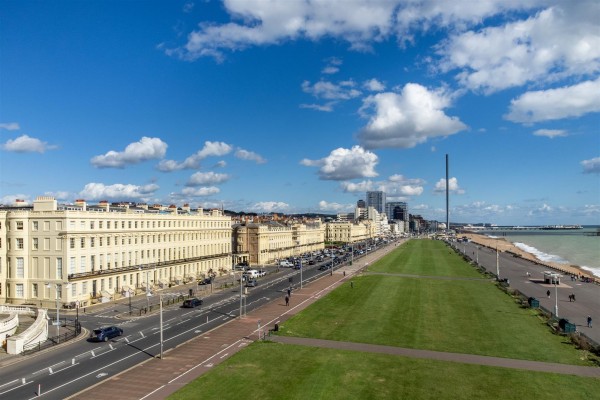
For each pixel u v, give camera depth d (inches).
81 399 1680.6
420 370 1993.1
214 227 5880.9
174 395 1704.0
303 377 1897.1
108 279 3949.3
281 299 3917.3
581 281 5226.4
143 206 5226.4
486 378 1897.1
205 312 3351.4
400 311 3307.1
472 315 3166.8
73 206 3978.8
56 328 2849.4
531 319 3046.3
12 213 3683.6
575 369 2020.2
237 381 1847.9
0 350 2329.0
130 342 2492.6
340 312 3275.1
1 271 3693.4
